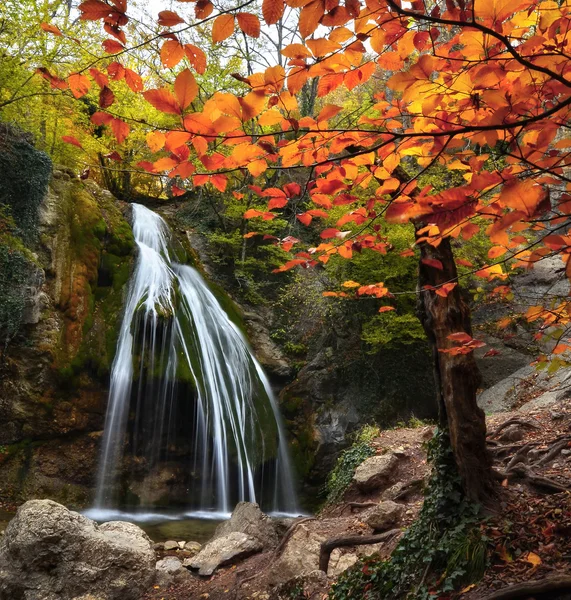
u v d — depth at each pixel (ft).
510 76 4.43
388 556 17.01
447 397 15.19
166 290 54.54
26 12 43.93
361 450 34.65
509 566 12.80
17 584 19.39
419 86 4.43
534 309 9.09
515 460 21.65
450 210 3.79
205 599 20.12
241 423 51.21
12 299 41.70
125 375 48.06
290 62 4.30
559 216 4.52
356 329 55.06
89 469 45.09
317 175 6.23
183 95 4.02
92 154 60.75
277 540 25.43
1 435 42.24
